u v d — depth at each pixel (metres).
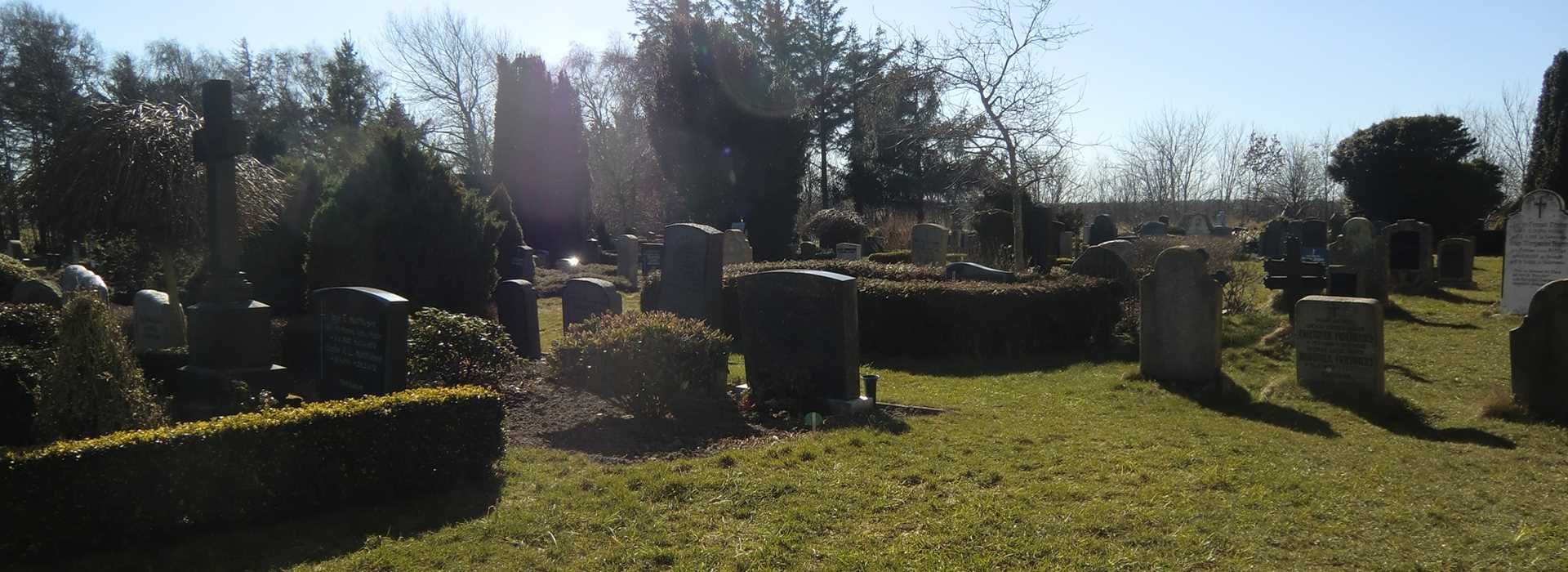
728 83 33.25
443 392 6.06
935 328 12.58
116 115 12.66
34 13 40.44
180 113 12.93
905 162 39.22
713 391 8.57
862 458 6.65
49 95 39.38
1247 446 7.01
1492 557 4.72
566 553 4.87
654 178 42.62
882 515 5.44
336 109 45.06
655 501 5.71
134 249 16.77
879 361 12.45
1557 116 33.25
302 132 47.81
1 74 39.06
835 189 46.78
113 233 13.43
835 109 42.66
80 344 5.97
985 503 5.59
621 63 50.06
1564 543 4.88
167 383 8.79
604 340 8.05
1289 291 14.60
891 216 39.03
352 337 7.99
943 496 5.79
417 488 5.82
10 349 7.66
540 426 7.74
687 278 12.25
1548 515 5.35
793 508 5.54
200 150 8.39
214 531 5.12
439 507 5.61
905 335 12.81
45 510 4.62
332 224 13.38
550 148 39.50
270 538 5.05
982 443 7.14
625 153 50.31
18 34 39.81
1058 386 10.22
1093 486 5.96
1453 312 14.81
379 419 5.66
